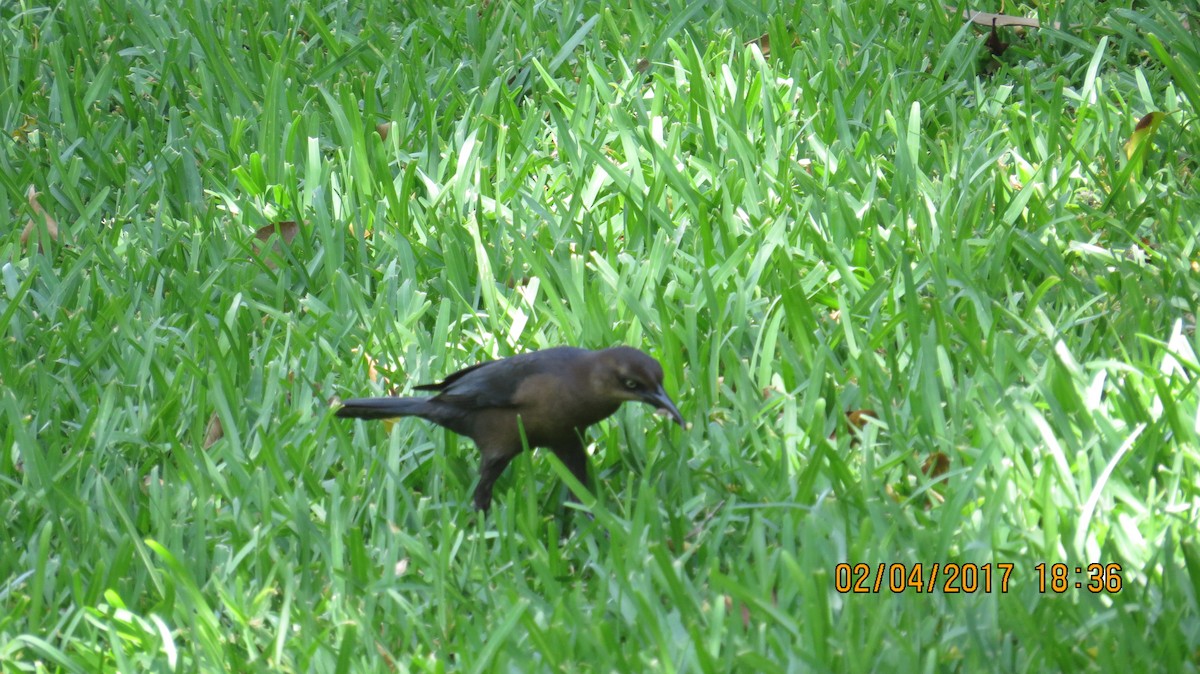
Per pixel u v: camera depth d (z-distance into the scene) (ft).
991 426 26.68
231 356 31.63
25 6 48.60
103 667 23.43
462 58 45.47
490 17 46.44
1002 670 21.67
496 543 26.18
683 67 42.37
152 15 47.21
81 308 33.04
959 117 40.06
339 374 31.45
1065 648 21.30
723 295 32.07
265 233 36.47
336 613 24.00
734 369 29.76
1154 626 22.06
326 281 35.40
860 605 22.43
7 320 32.45
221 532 26.96
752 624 23.09
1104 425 26.22
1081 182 37.01
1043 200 34.78
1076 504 24.58
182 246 36.81
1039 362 29.78
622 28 46.93
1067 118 40.22
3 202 38.45
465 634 22.97
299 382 30.50
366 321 33.09
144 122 41.11
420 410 26.86
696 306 31.94
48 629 24.45
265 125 40.45
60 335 32.48
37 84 43.98
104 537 26.61
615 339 31.48
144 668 23.35
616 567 23.81
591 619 23.17
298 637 23.47
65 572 25.40
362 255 35.65
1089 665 21.39
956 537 24.50
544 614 23.70
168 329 33.01
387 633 23.95
